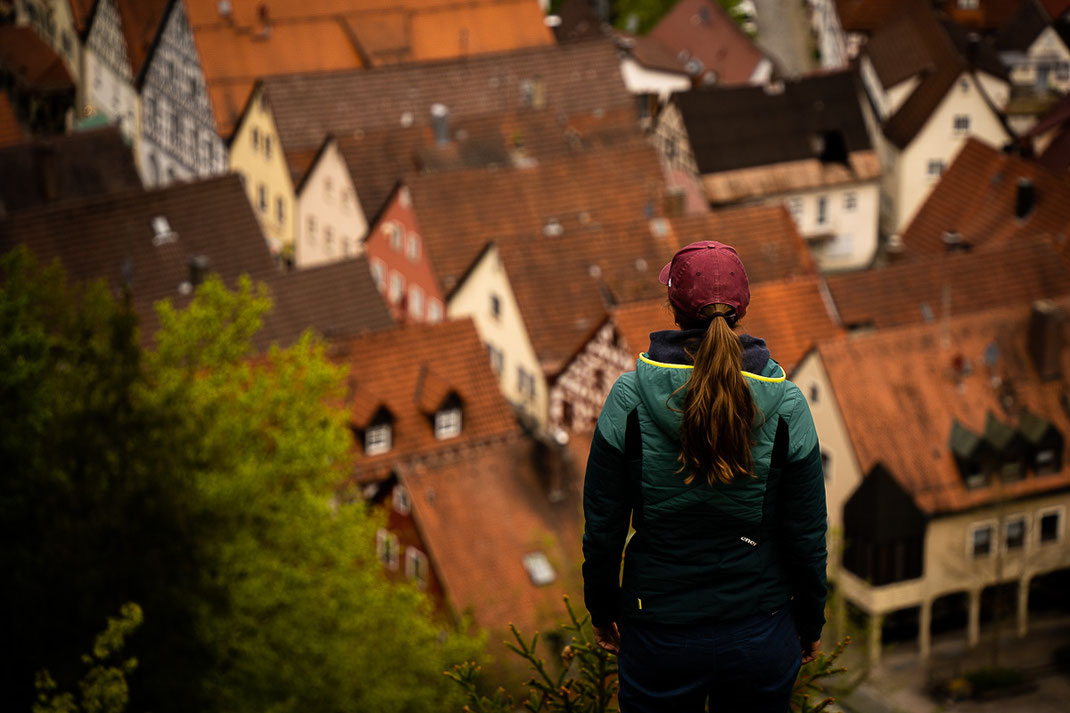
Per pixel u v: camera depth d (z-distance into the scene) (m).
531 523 62.84
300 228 115.81
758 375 9.12
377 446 73.88
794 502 9.30
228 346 46.72
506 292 89.12
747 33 163.12
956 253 87.25
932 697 68.31
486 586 60.59
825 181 118.69
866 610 68.19
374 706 41.62
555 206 101.31
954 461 69.06
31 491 37.91
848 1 148.38
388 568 64.44
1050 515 71.06
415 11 134.62
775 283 83.25
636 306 81.19
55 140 109.44
